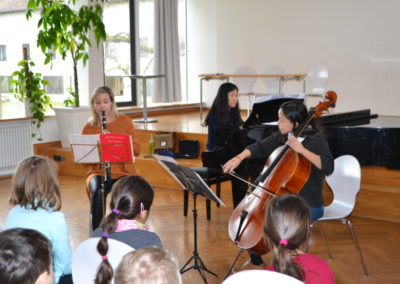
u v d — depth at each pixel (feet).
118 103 26.63
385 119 18.15
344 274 10.87
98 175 12.69
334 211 11.26
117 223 6.41
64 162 20.94
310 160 9.62
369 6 24.40
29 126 20.79
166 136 19.03
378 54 24.45
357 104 25.35
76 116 20.92
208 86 29.86
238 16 28.45
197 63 30.27
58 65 23.30
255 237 9.26
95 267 6.24
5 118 20.20
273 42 27.50
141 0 27.63
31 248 3.80
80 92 23.44
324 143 9.91
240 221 9.20
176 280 4.19
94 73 23.39
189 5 30.14
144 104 23.66
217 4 29.04
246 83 24.13
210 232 13.73
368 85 24.90
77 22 19.69
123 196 6.45
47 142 21.97
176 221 14.73
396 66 24.04
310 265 5.53
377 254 12.00
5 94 21.81
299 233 5.56
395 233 13.48
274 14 27.27
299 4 26.40
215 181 14.35
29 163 7.04
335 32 25.52
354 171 11.33
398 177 14.60
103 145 11.13
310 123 10.28
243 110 28.30
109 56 26.32
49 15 19.19
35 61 22.72
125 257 4.29
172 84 28.07
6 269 3.67
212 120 15.03
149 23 28.12
